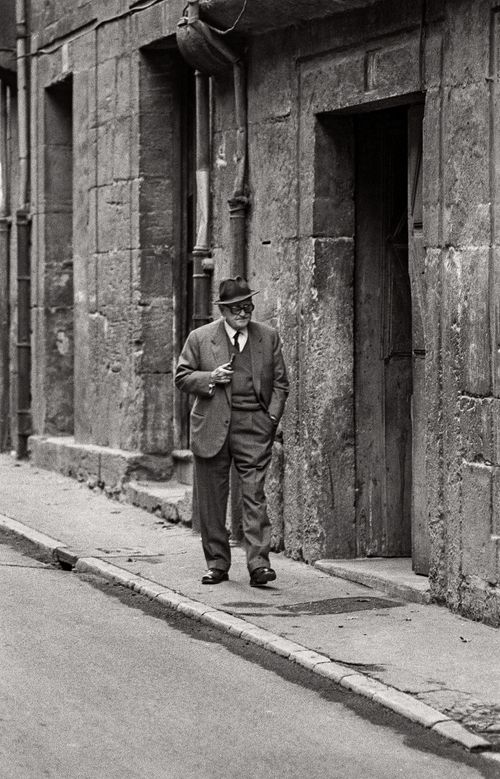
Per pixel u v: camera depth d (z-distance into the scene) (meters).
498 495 8.59
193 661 7.98
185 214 14.08
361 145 10.74
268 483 11.30
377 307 10.82
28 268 17.58
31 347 17.55
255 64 11.43
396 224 10.77
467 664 7.74
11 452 18.36
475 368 8.76
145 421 14.06
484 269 8.66
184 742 6.49
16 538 12.34
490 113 8.59
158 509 13.23
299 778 6.05
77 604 9.55
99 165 14.91
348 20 10.14
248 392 9.94
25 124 17.31
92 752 6.32
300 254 10.86
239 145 11.59
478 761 6.30
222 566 10.07
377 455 10.84
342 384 10.74
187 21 11.48
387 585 9.72
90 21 14.99
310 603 9.36
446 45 9.00
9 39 17.67
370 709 7.06
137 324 14.05
